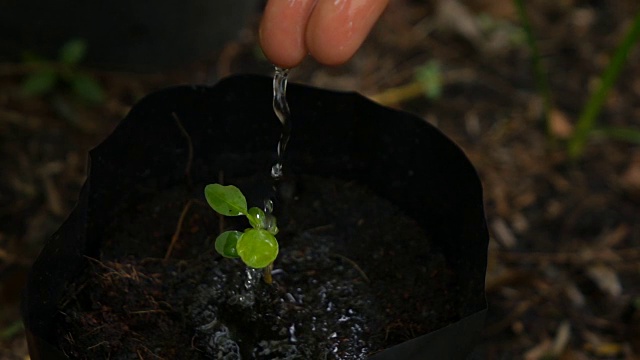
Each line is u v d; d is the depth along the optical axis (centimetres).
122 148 49
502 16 84
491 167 71
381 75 77
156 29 68
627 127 75
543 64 80
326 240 51
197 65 74
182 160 52
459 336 44
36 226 63
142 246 50
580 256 67
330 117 52
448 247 51
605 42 83
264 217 48
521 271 65
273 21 48
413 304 49
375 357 43
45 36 68
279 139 52
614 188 71
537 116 75
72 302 48
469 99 76
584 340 63
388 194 53
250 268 50
